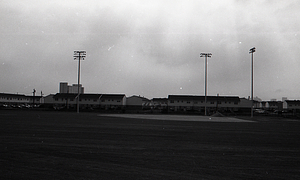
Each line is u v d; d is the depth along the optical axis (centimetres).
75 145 1207
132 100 10431
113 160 906
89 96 9900
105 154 1009
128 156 978
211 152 1089
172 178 700
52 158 923
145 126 2392
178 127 2356
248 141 1448
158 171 768
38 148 1114
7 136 1495
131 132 1822
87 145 1213
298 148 1222
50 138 1430
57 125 2284
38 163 845
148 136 1608
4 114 4434
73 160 896
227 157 989
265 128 2448
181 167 820
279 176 737
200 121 3494
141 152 1063
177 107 9638
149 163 869
